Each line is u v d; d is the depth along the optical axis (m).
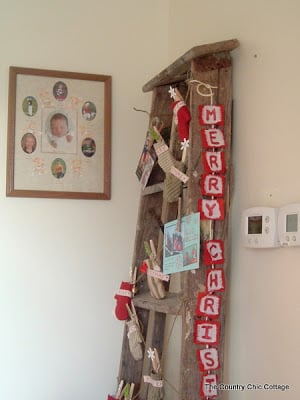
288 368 1.14
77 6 1.82
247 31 1.35
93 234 1.79
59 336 1.74
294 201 1.14
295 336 1.12
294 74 1.16
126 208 1.82
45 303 1.73
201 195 1.32
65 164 1.76
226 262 1.33
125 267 1.81
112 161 1.82
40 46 1.78
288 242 1.12
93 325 1.77
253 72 1.32
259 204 1.27
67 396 1.73
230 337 1.38
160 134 1.56
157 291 1.48
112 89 1.83
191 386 1.27
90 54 1.82
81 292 1.77
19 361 1.70
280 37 1.22
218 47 1.33
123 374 1.62
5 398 1.68
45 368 1.72
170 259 1.41
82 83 1.80
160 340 1.64
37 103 1.75
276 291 1.19
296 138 1.14
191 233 1.30
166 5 1.90
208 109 1.34
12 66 1.74
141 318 1.59
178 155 1.46
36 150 1.74
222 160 1.33
